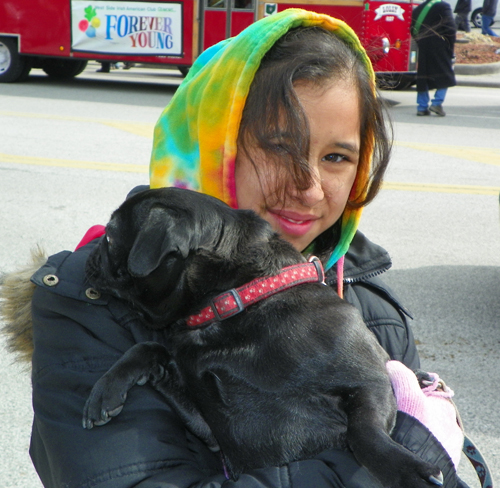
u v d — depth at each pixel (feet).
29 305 5.65
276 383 5.14
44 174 23.39
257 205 5.61
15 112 35.96
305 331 5.21
